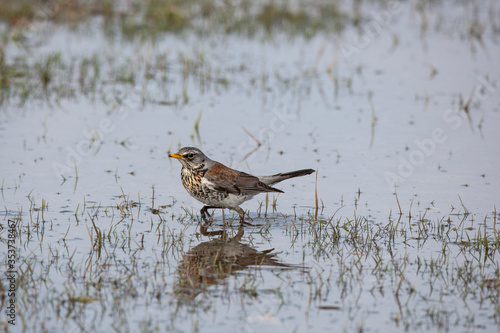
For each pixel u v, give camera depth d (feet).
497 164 51.85
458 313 29.96
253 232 39.96
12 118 59.72
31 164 49.83
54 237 37.58
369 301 31.04
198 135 57.72
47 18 90.27
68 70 73.15
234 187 40.98
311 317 29.45
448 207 43.70
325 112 64.49
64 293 30.94
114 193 45.42
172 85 71.05
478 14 106.42
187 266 34.45
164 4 97.09
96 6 96.12
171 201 44.70
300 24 97.25
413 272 34.14
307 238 38.93
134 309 29.71
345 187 47.57
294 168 50.80
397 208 43.65
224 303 30.55
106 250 36.09
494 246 37.47
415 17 105.19
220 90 70.23
